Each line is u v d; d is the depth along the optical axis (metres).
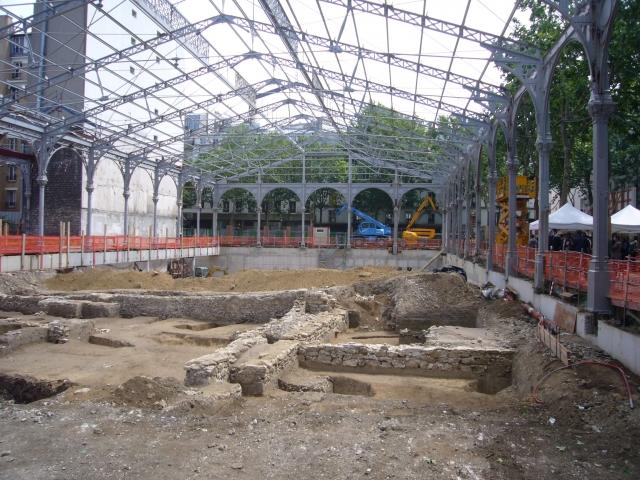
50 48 28.64
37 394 10.09
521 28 17.06
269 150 40.78
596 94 9.80
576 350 9.28
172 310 18.75
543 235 13.88
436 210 44.84
